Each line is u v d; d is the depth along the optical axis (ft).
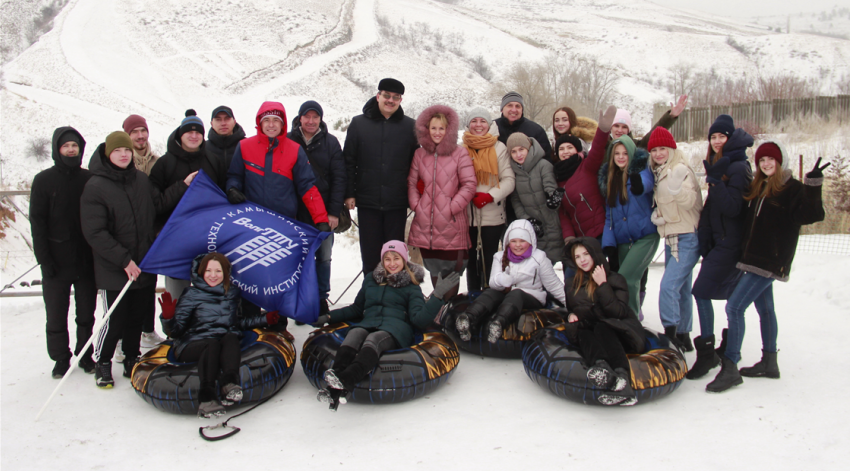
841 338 17.46
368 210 18.42
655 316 20.52
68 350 15.47
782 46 308.60
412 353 13.60
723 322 19.61
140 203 14.73
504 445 11.57
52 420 12.99
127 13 283.59
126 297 14.89
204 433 12.23
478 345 16.15
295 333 18.70
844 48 297.12
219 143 17.74
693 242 15.26
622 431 12.08
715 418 12.59
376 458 11.17
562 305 17.06
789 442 11.51
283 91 211.20
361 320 15.65
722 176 14.35
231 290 14.56
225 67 230.68
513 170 18.15
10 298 23.31
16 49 259.39
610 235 16.57
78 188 14.84
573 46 333.21
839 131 53.67
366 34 309.01
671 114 16.96
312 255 16.25
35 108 160.25
